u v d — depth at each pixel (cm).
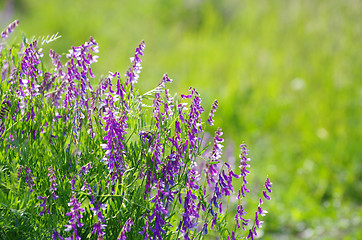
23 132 341
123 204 321
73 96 347
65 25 2134
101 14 2450
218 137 340
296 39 1820
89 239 329
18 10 2298
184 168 339
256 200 904
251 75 1625
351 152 1189
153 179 332
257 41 1981
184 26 2383
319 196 1077
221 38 2148
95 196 317
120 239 299
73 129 345
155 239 317
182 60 1797
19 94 342
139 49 355
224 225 345
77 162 341
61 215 326
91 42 340
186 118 351
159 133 341
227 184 342
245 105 1428
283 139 1290
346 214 1006
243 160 343
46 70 382
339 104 1362
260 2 2295
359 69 1515
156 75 1611
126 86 364
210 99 1381
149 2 2619
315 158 1188
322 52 1655
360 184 1116
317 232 934
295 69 1595
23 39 361
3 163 330
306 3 1998
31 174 315
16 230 319
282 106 1411
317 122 1323
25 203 305
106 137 325
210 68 1706
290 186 1092
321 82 1509
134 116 354
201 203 340
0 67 360
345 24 1767
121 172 329
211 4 2488
